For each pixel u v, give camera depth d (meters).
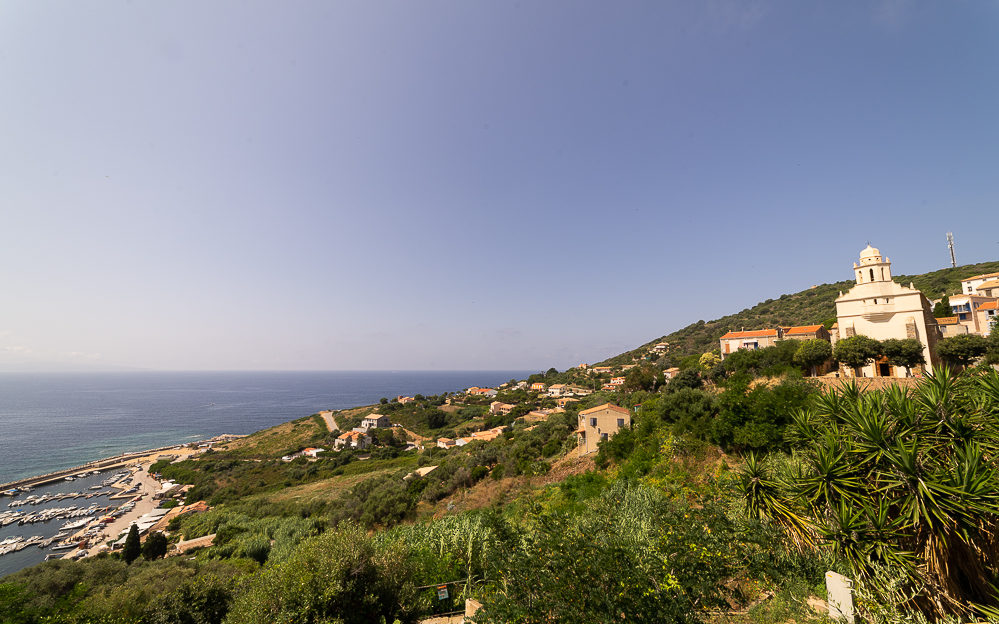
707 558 6.13
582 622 5.11
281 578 8.09
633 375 54.28
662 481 16.34
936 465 6.32
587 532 6.56
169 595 10.62
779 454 14.16
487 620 6.02
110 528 55.19
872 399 7.53
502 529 8.38
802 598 6.11
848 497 6.71
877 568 5.66
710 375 42.09
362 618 8.15
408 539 12.37
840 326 34.69
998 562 5.66
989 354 26.11
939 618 5.23
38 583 16.30
